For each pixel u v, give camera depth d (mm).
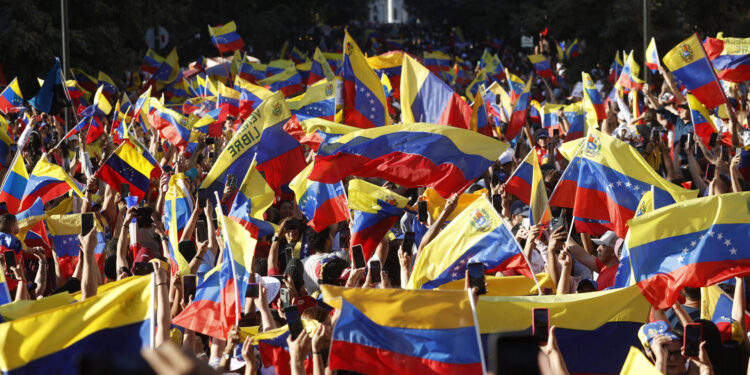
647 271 14008
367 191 19328
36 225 21438
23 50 61875
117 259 17734
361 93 26812
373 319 11820
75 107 42500
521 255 15531
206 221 21016
